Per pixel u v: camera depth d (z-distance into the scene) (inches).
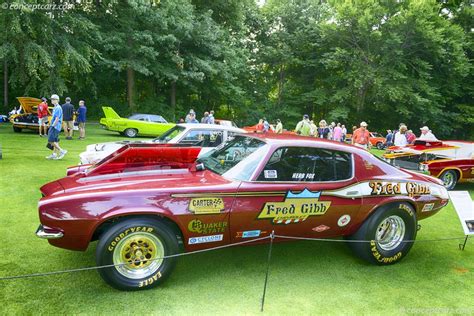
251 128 749.3
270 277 138.7
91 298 115.2
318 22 1296.8
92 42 813.2
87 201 113.4
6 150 374.9
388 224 158.1
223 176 135.9
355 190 146.2
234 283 132.0
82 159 251.9
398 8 1132.5
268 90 1418.6
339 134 624.4
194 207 122.3
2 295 113.3
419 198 159.9
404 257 168.6
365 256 153.3
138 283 119.6
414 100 1137.4
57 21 647.8
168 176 138.3
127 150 146.9
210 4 1114.7
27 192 228.2
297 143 142.6
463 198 181.2
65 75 921.5
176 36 959.6
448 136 1427.2
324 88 1354.6
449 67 1185.4
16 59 582.9
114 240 114.6
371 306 123.0
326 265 153.7
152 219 120.0
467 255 175.8
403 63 1151.6
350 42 1225.4
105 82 1075.3
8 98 931.3
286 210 135.3
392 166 161.9
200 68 1006.4
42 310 107.0
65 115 508.4
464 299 131.8
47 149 400.2
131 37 885.2
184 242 125.3
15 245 151.0
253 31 1330.0
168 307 113.1
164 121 696.4
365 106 1338.6
